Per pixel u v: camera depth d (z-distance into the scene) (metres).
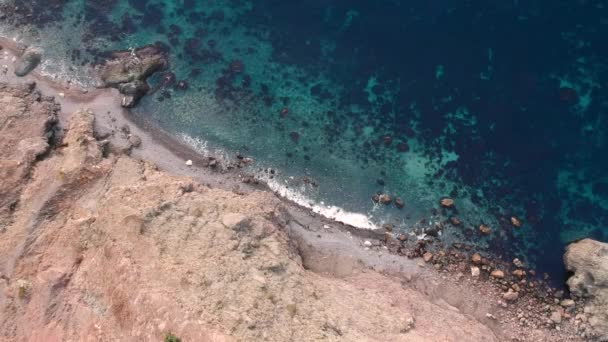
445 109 49.38
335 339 32.12
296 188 46.56
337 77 51.41
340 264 42.47
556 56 50.34
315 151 48.28
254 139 48.81
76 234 36.72
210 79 51.53
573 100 48.75
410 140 48.50
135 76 50.38
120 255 34.06
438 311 39.28
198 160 47.44
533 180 46.47
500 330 40.25
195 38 53.53
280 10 54.66
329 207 45.78
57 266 35.56
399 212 45.53
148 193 39.28
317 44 52.88
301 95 50.81
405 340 33.75
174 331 30.36
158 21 54.41
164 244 35.09
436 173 47.16
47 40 53.03
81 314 32.69
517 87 49.50
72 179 41.22
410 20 52.84
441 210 45.50
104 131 47.56
